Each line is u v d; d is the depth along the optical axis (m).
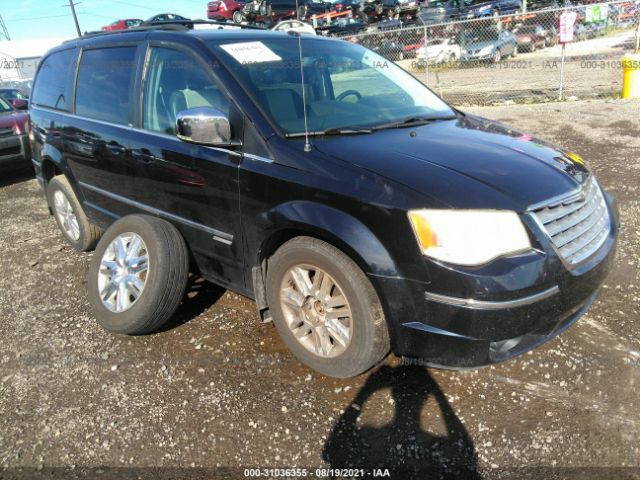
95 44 4.16
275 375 2.94
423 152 2.74
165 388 2.89
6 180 8.16
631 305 3.38
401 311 2.44
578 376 2.79
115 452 2.48
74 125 4.17
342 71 3.66
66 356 3.22
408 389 2.77
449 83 15.63
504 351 2.46
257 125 2.89
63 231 4.99
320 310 2.79
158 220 3.40
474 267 2.29
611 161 6.54
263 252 2.94
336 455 2.40
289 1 15.20
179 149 3.22
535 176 2.59
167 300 3.20
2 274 4.50
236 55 3.26
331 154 2.69
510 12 22.92
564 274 2.44
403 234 2.36
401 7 23.47
